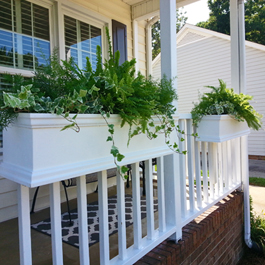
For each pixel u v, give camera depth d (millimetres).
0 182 2201
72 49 2945
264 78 7879
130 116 1062
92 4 3082
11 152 924
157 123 1393
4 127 900
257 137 8273
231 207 2652
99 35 3273
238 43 2861
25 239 967
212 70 8797
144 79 1350
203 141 2113
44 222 2131
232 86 2891
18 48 2432
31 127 800
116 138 1116
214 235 2211
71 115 899
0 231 1977
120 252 1309
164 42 1622
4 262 1504
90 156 990
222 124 2074
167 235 1601
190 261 1790
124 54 3582
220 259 2346
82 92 868
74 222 2115
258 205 4285
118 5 3518
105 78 1015
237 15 2834
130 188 3307
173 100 1556
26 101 775
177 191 1695
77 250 1639
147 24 4117
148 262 1438
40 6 2592
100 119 1016
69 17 2900
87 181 2314
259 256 3010
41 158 827
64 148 895
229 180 2865
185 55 9391
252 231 3176
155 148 1391
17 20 2420
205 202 2260
